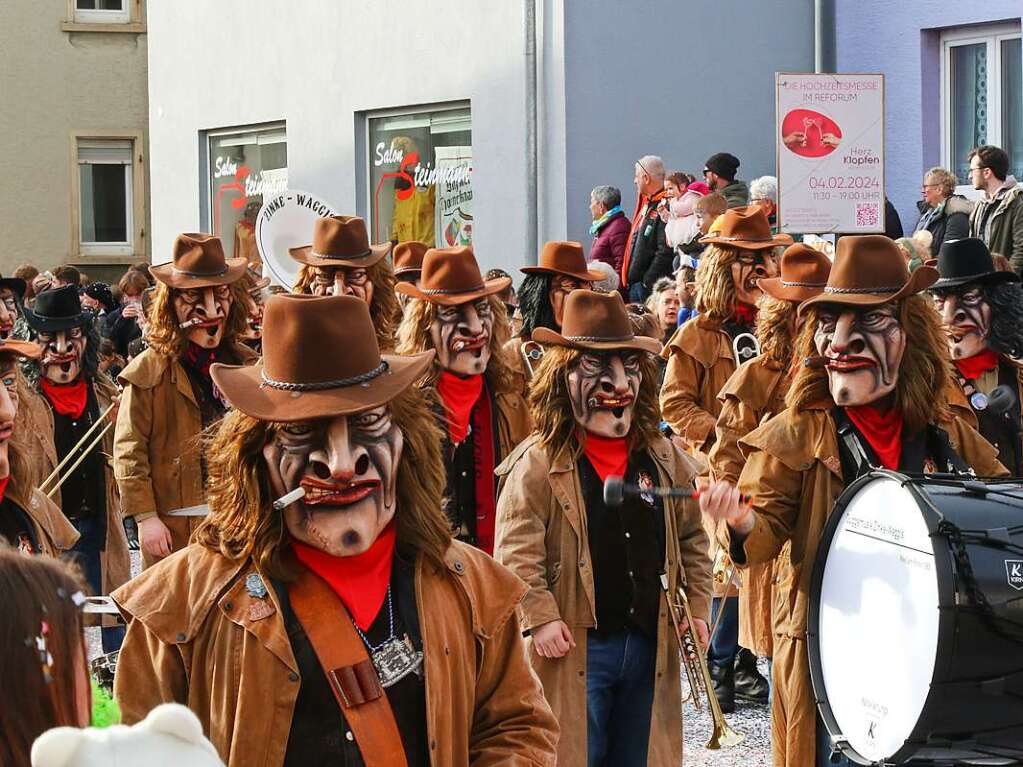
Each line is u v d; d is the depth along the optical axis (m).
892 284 5.49
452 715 3.63
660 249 12.93
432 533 3.69
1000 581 4.73
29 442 8.88
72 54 27.08
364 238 9.55
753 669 8.30
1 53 26.80
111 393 9.62
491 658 3.75
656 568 5.70
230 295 8.04
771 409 6.99
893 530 4.98
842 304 5.45
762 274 8.21
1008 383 7.46
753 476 5.42
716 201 11.77
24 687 2.44
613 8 14.64
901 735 4.87
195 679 3.56
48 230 27.12
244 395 3.56
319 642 3.54
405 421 3.72
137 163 27.41
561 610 5.63
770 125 15.28
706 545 5.86
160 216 21.45
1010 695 4.76
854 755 5.08
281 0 18.84
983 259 7.45
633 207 14.80
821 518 5.39
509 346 7.86
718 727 5.55
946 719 4.78
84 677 2.54
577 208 14.59
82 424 9.41
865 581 5.09
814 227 10.45
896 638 4.93
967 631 4.71
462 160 16.22
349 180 17.86
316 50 18.25
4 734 2.43
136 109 27.36
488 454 7.66
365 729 3.50
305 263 9.55
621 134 14.72
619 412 5.71
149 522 7.81
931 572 4.78
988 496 4.91
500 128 15.45
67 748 2.30
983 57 14.17
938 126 14.47
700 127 15.03
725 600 7.34
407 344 7.75
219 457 3.67
